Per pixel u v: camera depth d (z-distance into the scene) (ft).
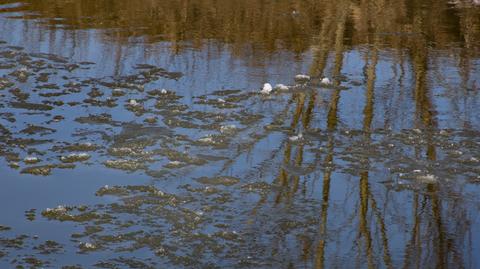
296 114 46.09
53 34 63.77
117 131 42.01
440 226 32.35
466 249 30.27
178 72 54.03
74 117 43.96
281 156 39.42
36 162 37.50
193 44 62.69
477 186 36.52
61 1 79.51
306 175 37.27
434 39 68.23
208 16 74.59
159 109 45.88
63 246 29.43
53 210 32.37
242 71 55.01
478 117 46.26
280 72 55.01
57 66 54.13
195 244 29.99
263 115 45.62
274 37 66.64
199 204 33.58
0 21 68.08
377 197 35.09
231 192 34.99
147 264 28.27
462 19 77.77
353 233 31.53
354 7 83.15
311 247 30.19
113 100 47.29
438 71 57.06
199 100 47.83
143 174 36.55
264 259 29.07
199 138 41.37
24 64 54.13
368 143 41.57
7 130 41.47
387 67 57.82
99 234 30.50
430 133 43.37
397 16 78.64
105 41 62.28
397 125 44.62
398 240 31.04
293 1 85.10
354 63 58.75
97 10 75.56
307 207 33.81
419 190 35.99
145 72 53.67
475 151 40.86
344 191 35.60
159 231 30.94
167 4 79.87
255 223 32.07
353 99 49.55
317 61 58.65
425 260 29.32
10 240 29.68
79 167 37.14
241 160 38.73
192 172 37.01
